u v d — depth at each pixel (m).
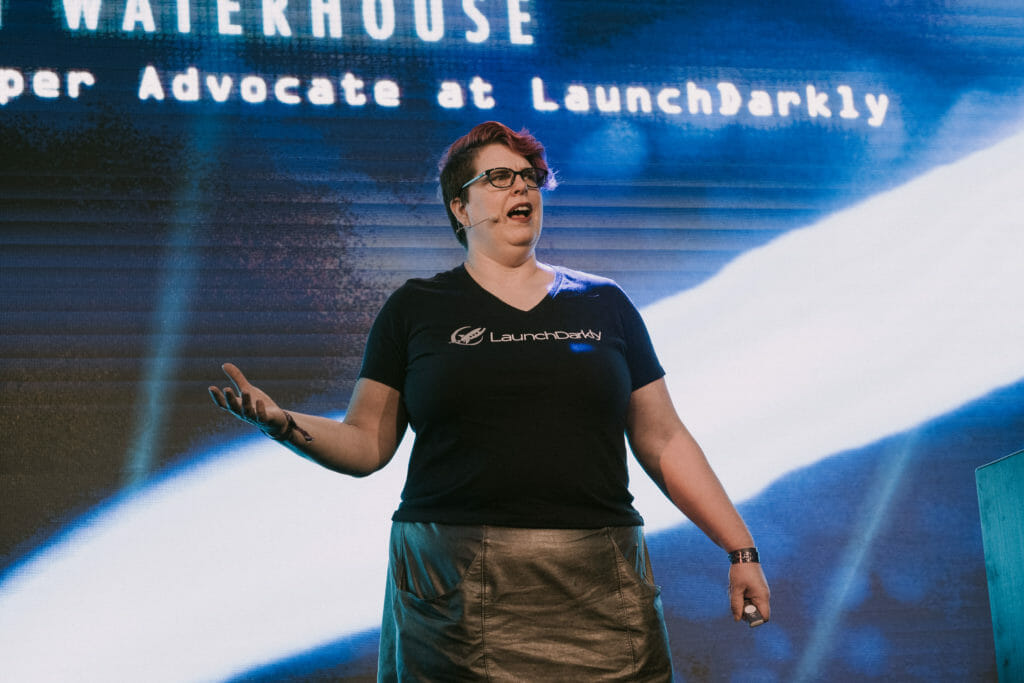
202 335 3.95
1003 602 2.59
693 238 4.34
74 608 3.64
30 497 3.70
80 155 4.04
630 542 2.16
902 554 4.06
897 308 4.35
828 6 4.63
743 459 4.13
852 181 4.46
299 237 4.09
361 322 4.06
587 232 4.29
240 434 3.85
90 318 3.90
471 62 4.36
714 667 3.86
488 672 2.02
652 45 4.48
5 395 3.78
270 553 3.77
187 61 4.17
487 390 2.13
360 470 2.23
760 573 2.23
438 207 4.21
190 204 4.05
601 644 2.07
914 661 3.94
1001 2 4.70
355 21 4.31
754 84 4.52
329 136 4.20
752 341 4.25
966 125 4.58
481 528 2.08
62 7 4.14
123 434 3.81
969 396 4.28
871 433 4.20
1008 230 4.48
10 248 3.92
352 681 3.72
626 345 2.32
